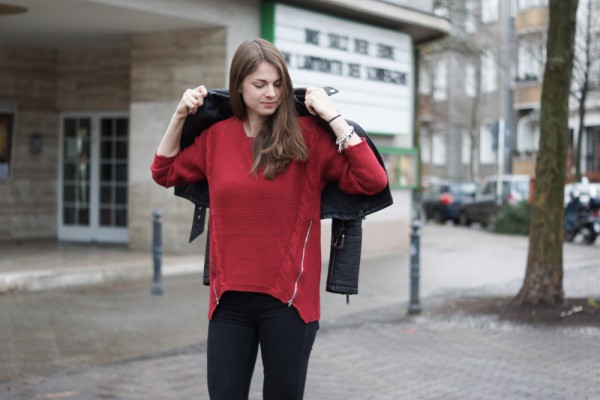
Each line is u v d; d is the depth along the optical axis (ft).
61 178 51.16
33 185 50.16
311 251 10.74
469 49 90.79
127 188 49.49
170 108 44.60
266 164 10.41
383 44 52.95
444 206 90.53
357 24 50.67
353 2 47.80
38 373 21.63
